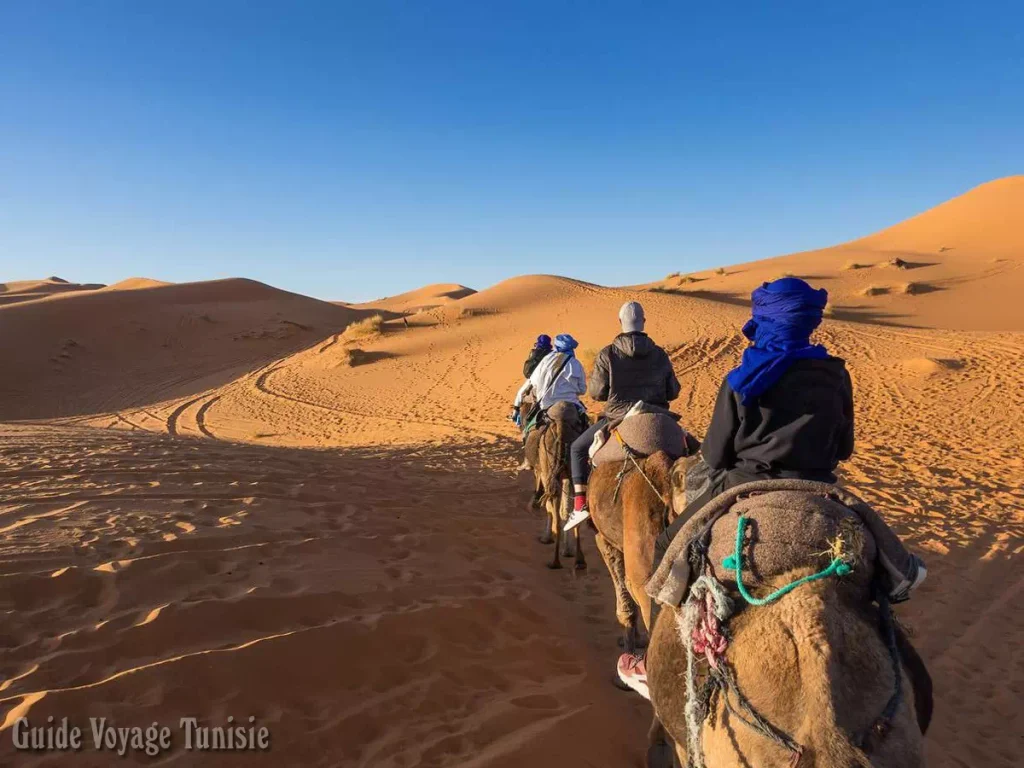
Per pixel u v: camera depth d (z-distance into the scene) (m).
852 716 2.30
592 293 55.66
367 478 11.72
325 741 4.57
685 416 22.25
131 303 61.50
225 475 10.08
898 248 92.19
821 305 3.14
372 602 6.31
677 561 3.09
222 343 53.97
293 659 5.13
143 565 6.10
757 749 2.42
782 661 2.46
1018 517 11.40
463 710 5.19
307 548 7.21
